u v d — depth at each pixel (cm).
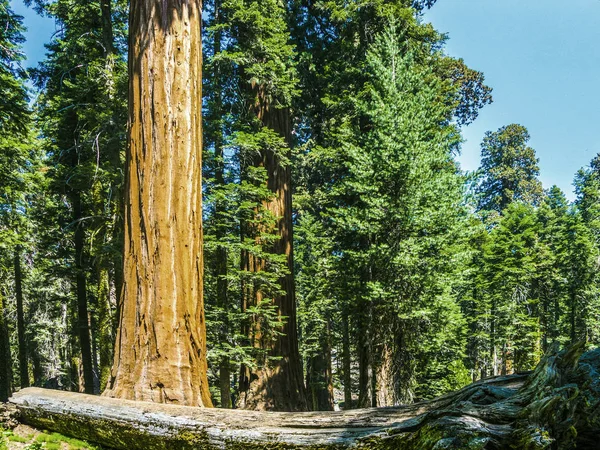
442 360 1830
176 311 573
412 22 1549
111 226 1191
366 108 1387
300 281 1917
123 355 575
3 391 1419
